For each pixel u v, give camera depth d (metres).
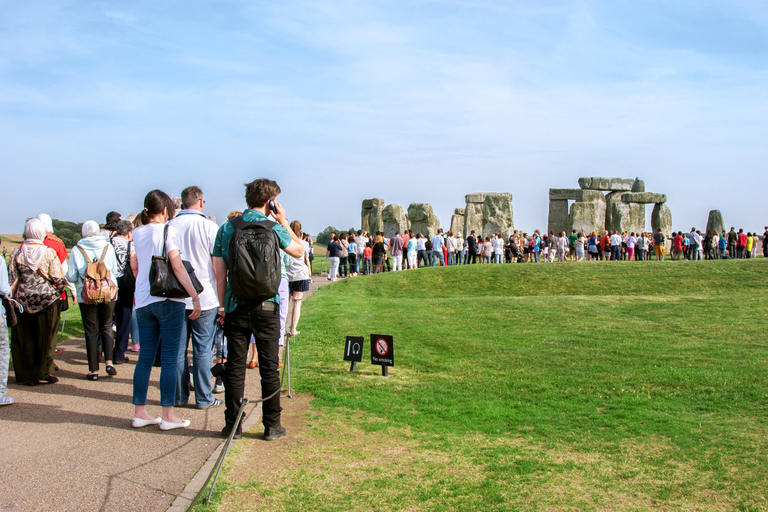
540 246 32.19
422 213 35.25
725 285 19.73
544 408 7.21
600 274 21.58
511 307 15.32
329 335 11.48
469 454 5.69
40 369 7.53
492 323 13.17
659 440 6.16
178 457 5.24
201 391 6.80
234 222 5.63
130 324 9.95
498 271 22.66
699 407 7.26
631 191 39.12
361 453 5.61
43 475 4.75
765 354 9.84
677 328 12.30
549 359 9.70
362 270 29.62
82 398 7.00
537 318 13.76
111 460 5.11
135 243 6.21
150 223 6.22
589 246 30.22
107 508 4.24
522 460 5.55
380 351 8.71
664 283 20.28
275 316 5.62
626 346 10.62
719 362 9.32
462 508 4.57
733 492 4.94
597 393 7.81
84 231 8.02
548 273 22.00
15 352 7.49
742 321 12.90
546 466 5.43
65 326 12.31
